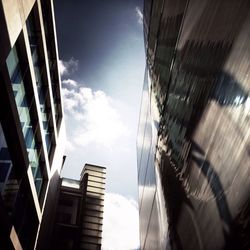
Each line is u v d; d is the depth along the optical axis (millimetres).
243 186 7945
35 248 29688
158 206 23359
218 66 10812
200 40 13516
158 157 23453
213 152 10383
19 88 20312
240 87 8789
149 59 30656
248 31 8766
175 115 17297
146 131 33344
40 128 25781
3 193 19578
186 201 13586
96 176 53438
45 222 34938
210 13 12508
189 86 14625
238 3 9797
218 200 9500
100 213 48188
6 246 21375
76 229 44344
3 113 18406
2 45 15461
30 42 22109
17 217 22812
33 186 24938
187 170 13664
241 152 8258
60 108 37031
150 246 26859
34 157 25750
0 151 18719
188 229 13109
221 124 9906
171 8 21016
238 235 7953
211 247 9828
